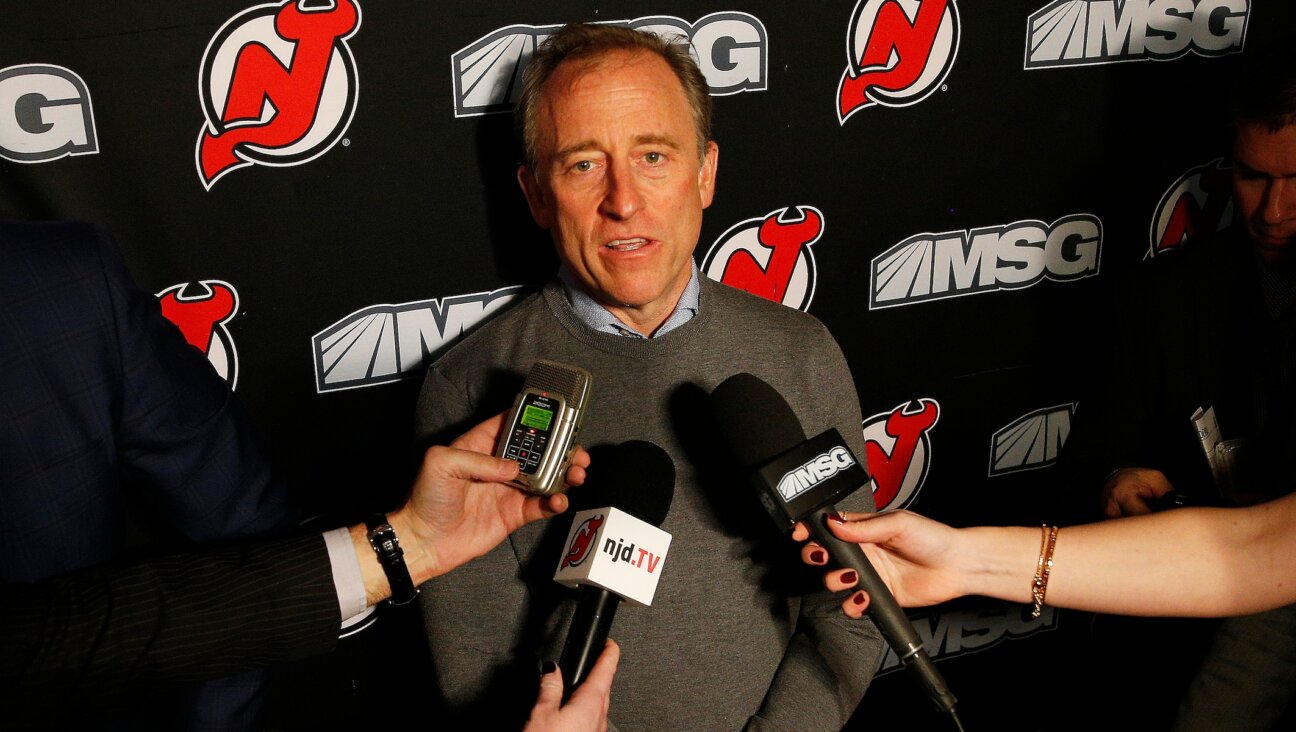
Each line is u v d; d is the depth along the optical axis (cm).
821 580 171
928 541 135
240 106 168
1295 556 131
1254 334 196
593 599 133
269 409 183
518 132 162
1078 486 217
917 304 223
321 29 169
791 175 204
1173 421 209
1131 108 226
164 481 133
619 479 144
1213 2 224
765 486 136
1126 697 229
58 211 162
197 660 117
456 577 162
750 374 155
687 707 158
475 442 147
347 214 179
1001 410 238
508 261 191
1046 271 232
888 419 229
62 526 121
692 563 159
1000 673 265
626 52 153
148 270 170
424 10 173
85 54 158
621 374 161
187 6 162
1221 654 186
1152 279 210
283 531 146
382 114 176
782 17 193
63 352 120
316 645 126
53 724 114
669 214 152
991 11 208
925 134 211
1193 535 133
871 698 256
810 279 212
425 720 211
